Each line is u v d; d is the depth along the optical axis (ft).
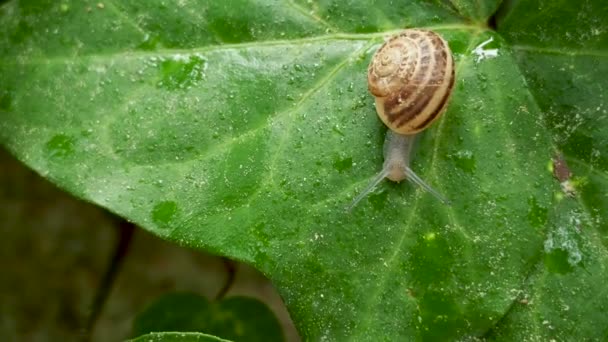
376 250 0.43
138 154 0.43
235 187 0.43
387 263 0.43
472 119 0.43
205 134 0.43
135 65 0.43
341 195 0.43
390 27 0.44
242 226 0.42
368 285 0.43
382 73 0.42
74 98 0.43
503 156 0.43
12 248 0.62
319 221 0.43
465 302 0.42
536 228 0.42
